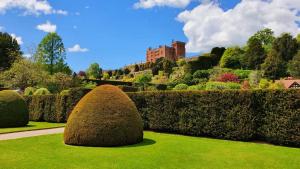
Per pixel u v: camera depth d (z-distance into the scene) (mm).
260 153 7805
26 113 15984
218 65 57094
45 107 19297
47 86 33125
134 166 6246
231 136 10570
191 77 44594
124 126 8922
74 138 8883
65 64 46719
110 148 8406
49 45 45219
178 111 12383
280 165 6441
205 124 11391
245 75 44312
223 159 7023
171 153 7660
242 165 6441
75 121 9008
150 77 52969
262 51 53125
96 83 39469
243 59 54312
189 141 9945
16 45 48281
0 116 14828
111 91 9508
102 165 6328
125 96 9742
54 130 13781
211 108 11258
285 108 9297
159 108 13125
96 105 9070
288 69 44344
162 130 13312
